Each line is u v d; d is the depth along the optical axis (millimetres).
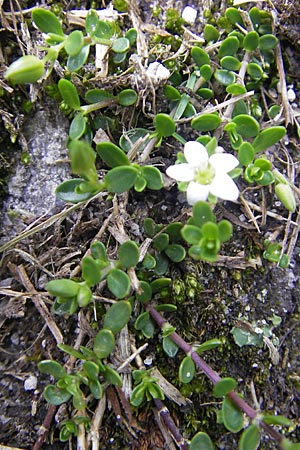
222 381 47
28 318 58
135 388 52
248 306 59
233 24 64
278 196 57
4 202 60
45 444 55
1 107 60
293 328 60
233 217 60
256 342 58
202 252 46
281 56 64
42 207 59
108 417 55
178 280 57
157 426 56
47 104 61
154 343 57
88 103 60
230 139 57
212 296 58
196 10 65
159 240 56
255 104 63
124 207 58
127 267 51
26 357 57
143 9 65
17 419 55
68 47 53
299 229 61
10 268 57
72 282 48
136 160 58
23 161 60
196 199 49
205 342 53
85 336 56
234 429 48
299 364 59
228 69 61
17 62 50
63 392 51
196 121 56
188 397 56
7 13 61
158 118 54
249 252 60
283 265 59
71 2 63
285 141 64
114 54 60
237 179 61
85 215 59
